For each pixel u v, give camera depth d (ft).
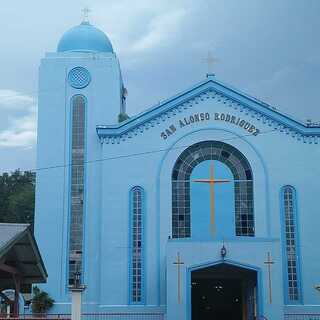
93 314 120.98
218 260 114.11
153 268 123.13
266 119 128.47
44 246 126.31
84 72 133.18
